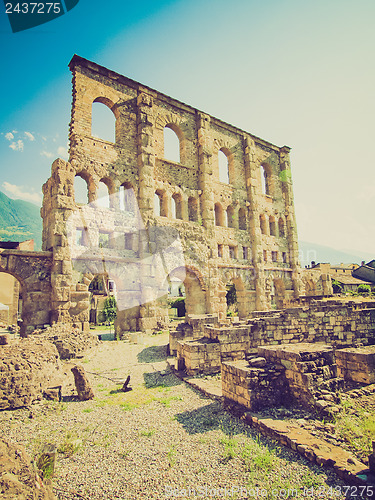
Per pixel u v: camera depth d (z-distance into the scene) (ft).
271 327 43.75
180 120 94.99
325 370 25.45
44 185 72.79
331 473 16.46
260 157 120.67
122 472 17.56
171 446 20.49
